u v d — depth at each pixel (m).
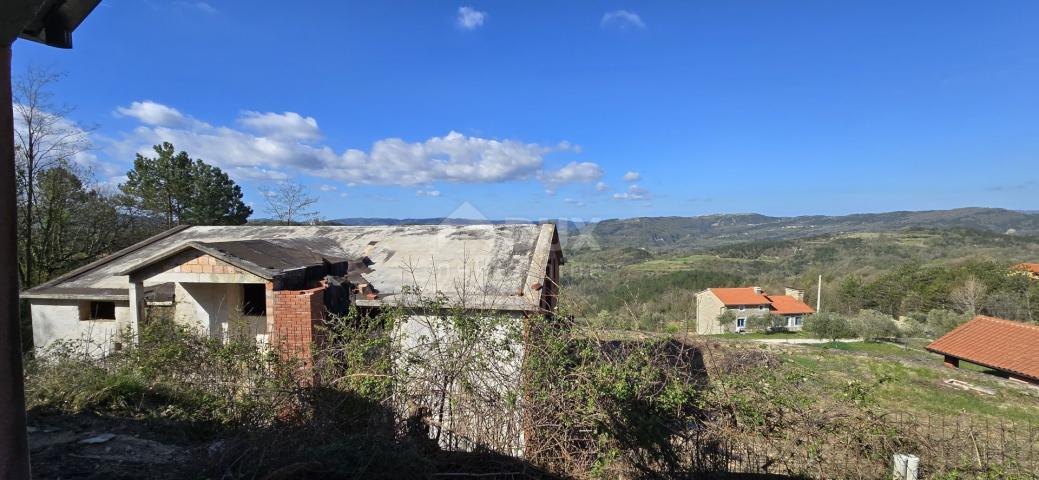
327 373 5.01
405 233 12.02
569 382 4.54
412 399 4.62
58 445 4.07
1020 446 4.52
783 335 35.94
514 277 9.03
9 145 1.93
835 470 4.27
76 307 10.78
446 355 4.77
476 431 4.46
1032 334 20.86
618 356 4.59
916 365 18.75
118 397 5.10
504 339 4.80
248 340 6.55
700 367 4.73
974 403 14.60
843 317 33.41
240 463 3.74
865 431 4.37
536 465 4.25
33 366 5.82
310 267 8.74
